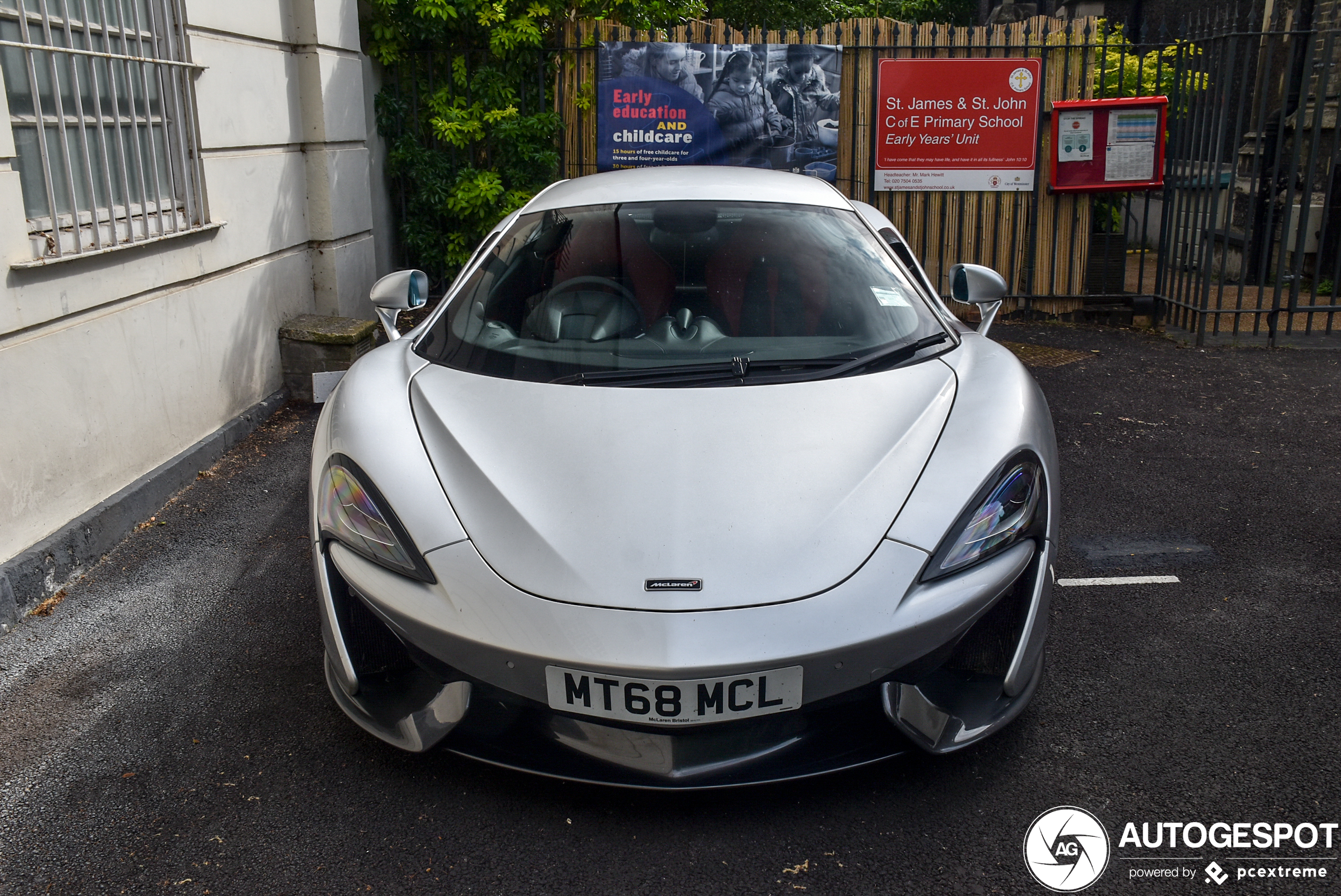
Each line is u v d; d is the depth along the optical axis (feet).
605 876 6.82
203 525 13.07
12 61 11.45
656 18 26.55
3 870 6.95
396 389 8.98
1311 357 21.27
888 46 23.80
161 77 14.37
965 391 8.63
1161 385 19.38
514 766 7.23
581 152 24.80
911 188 24.47
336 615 7.84
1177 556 11.88
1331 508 13.26
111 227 12.66
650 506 7.19
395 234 25.73
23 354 10.91
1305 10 27.84
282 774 7.98
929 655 7.00
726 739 6.97
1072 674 9.29
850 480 7.42
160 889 6.75
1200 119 22.77
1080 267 24.86
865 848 7.04
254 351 17.17
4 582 10.31
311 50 19.11
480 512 7.34
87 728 8.66
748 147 24.06
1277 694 8.90
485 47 24.48
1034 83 23.68
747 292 9.70
